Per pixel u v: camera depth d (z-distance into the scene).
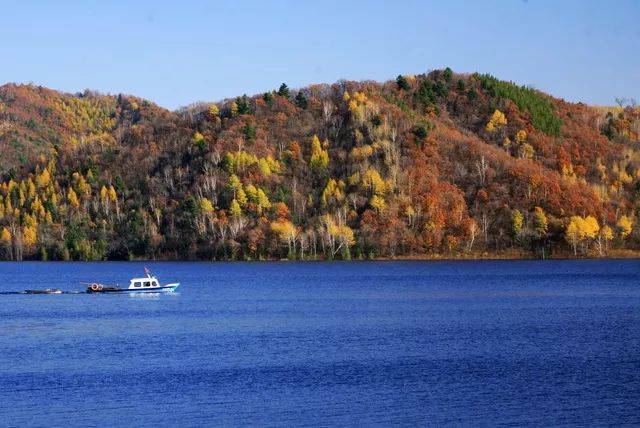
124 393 96.44
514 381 98.81
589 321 149.75
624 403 88.75
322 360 113.25
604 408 87.12
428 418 84.88
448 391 94.81
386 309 176.12
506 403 89.50
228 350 122.81
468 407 88.31
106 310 179.75
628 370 103.50
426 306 181.62
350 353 118.38
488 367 106.69
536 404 88.88
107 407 90.75
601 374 101.50
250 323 154.00
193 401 92.44
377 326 147.12
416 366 108.12
